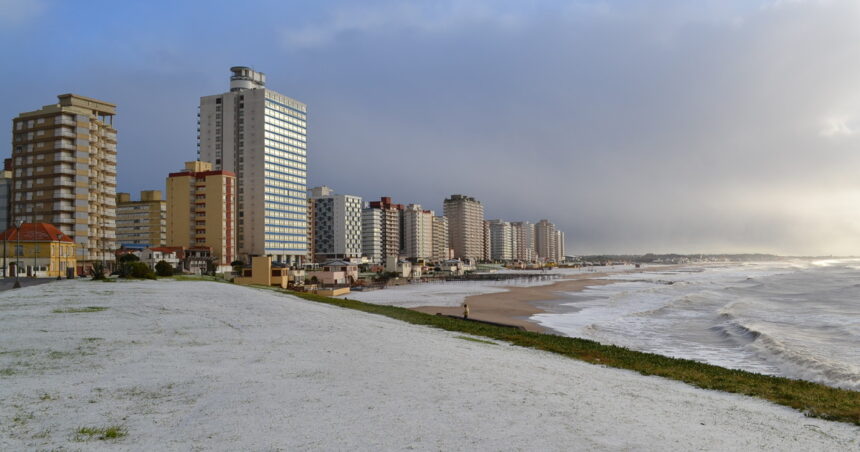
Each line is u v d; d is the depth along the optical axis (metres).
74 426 10.42
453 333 31.70
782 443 11.90
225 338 22.12
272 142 195.12
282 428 10.63
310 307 40.97
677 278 199.00
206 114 197.88
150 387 13.53
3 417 10.85
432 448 9.78
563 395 14.99
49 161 112.44
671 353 42.00
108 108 126.69
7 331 21.78
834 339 46.59
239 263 150.00
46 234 89.88
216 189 157.25
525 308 85.62
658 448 10.62
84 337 20.66
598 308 84.56
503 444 10.20
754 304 82.56
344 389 14.00
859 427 14.05
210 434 10.16
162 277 83.50
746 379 21.89
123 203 180.00
